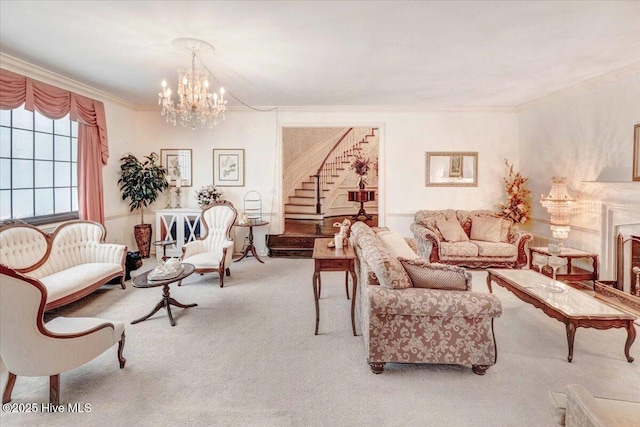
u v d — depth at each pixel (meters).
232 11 2.57
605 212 4.07
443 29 2.88
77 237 4.07
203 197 5.83
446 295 2.34
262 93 5.05
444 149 6.00
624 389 2.22
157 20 2.72
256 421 1.92
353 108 5.97
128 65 3.78
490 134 5.97
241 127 6.11
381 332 2.37
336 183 8.87
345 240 3.45
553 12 2.59
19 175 3.86
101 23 2.77
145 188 5.52
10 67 3.55
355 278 2.98
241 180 6.16
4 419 1.93
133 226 6.00
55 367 2.01
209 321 3.29
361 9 2.54
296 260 5.79
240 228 6.22
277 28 2.86
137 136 6.09
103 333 2.28
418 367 2.48
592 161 4.34
